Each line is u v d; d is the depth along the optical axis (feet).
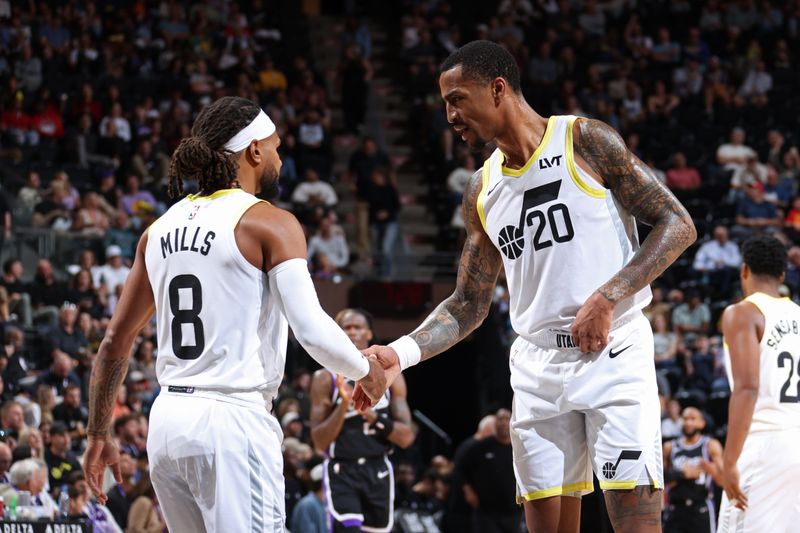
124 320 17.08
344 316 32.09
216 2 100.83
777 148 89.35
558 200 17.39
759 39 104.73
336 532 32.53
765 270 23.91
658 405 17.63
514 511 44.93
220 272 15.93
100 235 63.98
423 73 102.17
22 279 60.85
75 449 45.62
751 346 23.08
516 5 108.27
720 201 83.87
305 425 53.62
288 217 16.29
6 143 76.33
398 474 54.60
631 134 92.94
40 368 53.42
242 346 15.87
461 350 83.71
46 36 88.12
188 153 16.46
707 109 96.48
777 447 23.03
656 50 103.86
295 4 113.29
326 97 100.94
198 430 15.53
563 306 17.42
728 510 23.73
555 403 17.71
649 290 17.84
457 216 86.58
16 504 30.76
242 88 90.63
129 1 97.09
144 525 39.29
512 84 17.58
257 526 15.51
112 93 83.10
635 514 16.97
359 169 83.30
